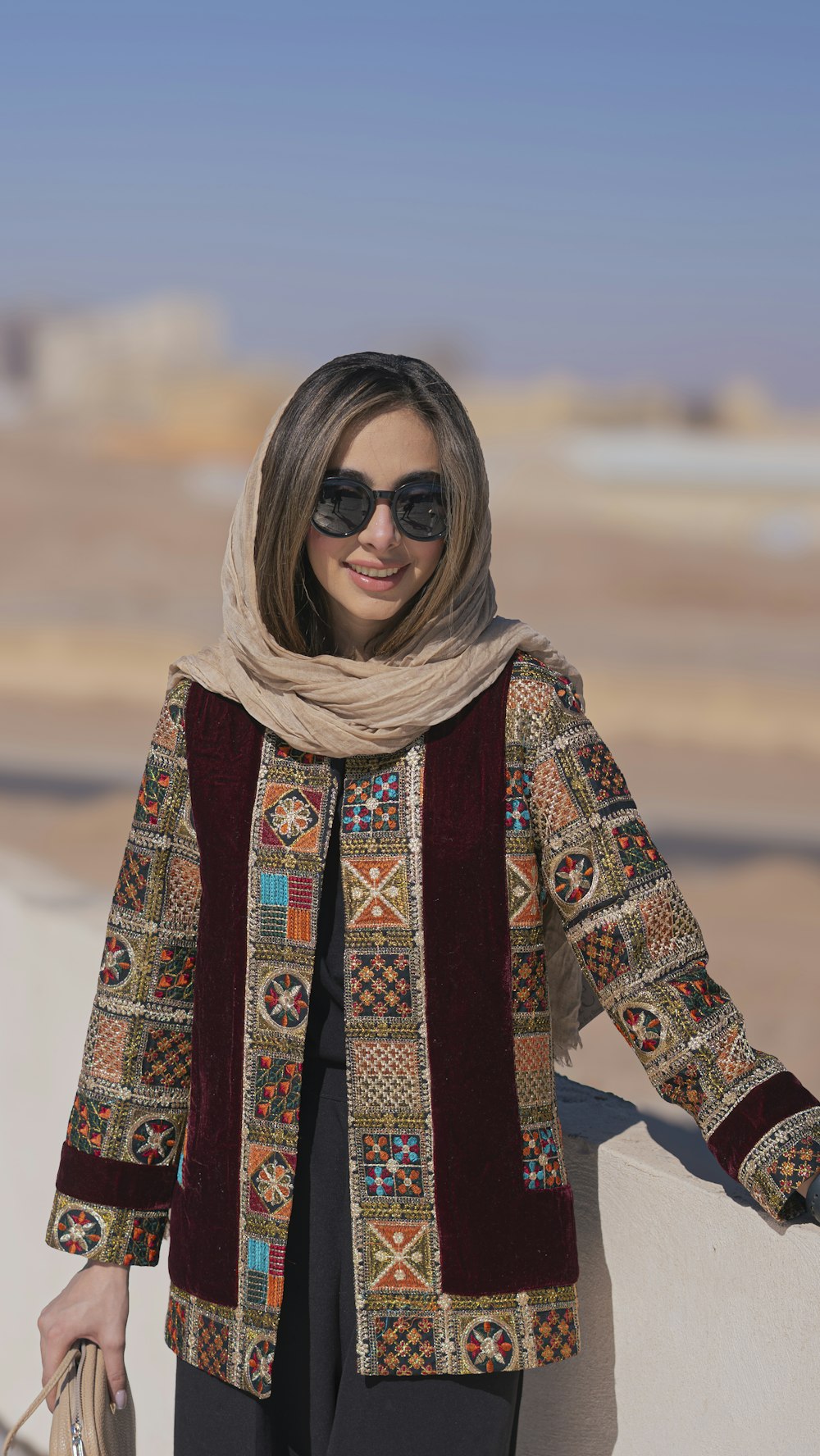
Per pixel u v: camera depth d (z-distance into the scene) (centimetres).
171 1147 179
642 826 161
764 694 2792
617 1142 179
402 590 167
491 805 160
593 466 7012
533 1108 161
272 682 167
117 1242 178
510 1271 159
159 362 12769
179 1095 178
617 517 6197
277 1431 170
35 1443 301
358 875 162
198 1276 169
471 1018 159
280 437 165
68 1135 180
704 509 6291
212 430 9219
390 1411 161
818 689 2869
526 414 11206
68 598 4484
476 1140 159
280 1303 163
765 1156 151
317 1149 166
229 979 167
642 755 2405
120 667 3183
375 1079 161
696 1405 167
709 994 157
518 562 5344
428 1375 161
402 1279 160
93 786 1956
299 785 166
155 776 174
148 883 174
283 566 166
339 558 167
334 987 164
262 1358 164
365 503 162
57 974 291
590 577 5150
